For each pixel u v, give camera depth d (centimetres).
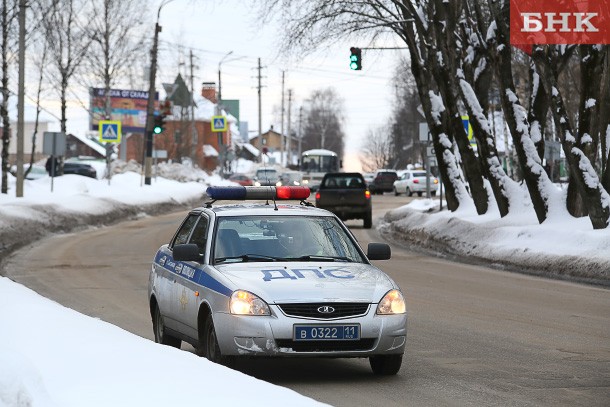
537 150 4803
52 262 4238
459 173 5884
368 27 5938
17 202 6191
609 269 3484
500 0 4738
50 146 7181
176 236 2105
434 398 1555
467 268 4031
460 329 2359
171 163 15975
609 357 1967
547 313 2653
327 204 6719
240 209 1922
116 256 4528
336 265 1805
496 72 4700
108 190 8944
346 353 1642
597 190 4119
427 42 5500
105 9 9962
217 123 16112
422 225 5559
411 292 3162
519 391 1616
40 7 7450
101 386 1262
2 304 1922
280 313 1630
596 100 4259
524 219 4888
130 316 2611
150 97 10112
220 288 1694
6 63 7375
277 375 1766
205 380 1312
